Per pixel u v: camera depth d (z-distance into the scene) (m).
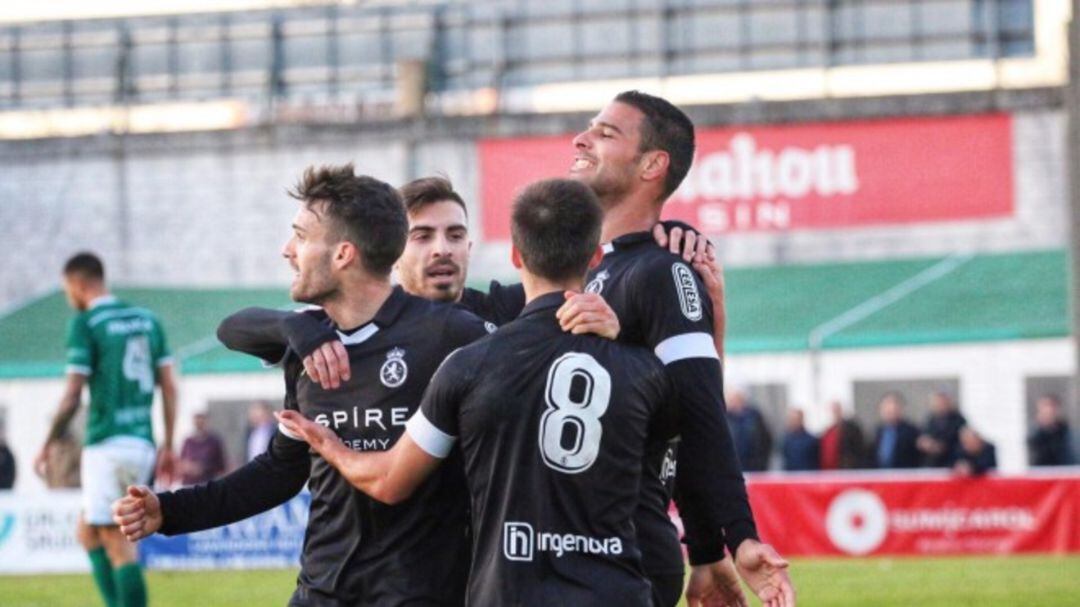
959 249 92.25
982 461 55.34
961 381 78.75
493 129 95.19
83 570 55.34
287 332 17.12
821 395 77.00
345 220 17.06
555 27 106.69
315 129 97.81
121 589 35.25
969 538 54.91
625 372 15.69
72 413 35.47
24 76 112.88
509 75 107.00
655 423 16.36
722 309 18.06
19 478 79.62
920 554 55.25
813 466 61.75
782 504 55.91
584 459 15.43
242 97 111.00
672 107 18.27
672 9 106.00
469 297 22.03
